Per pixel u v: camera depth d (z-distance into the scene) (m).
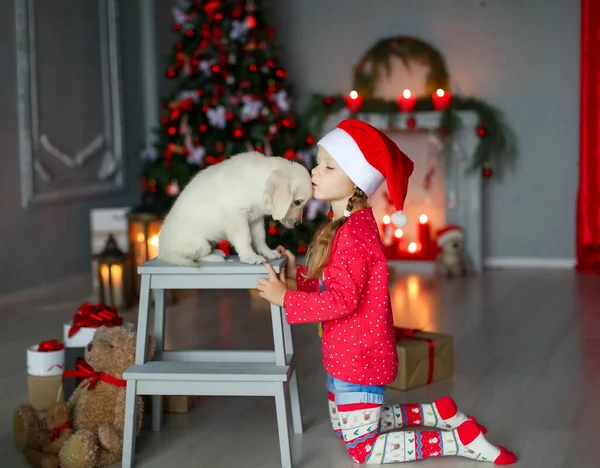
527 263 5.65
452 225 5.46
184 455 2.51
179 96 5.33
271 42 5.87
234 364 2.42
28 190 4.82
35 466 2.40
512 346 3.64
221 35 5.29
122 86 5.68
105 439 2.38
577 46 5.43
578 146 5.49
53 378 2.78
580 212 5.34
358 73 5.79
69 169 5.20
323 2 5.89
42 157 4.94
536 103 5.53
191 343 3.75
